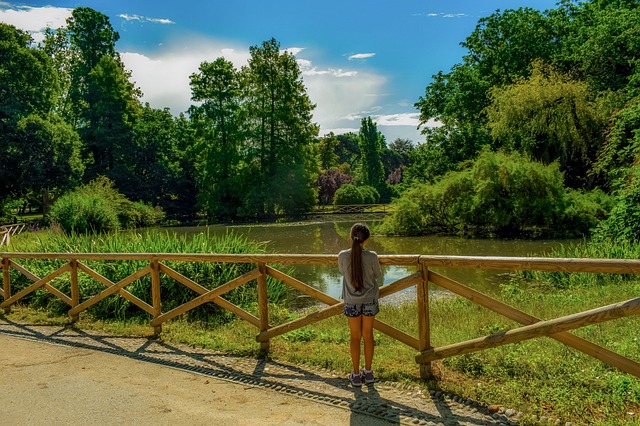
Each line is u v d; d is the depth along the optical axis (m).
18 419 4.25
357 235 4.71
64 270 8.29
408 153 48.25
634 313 3.45
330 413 4.16
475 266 4.30
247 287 11.01
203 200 56.16
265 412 4.24
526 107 29.03
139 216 47.53
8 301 9.22
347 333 6.70
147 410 4.36
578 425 3.71
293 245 26.80
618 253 12.65
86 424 4.11
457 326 7.14
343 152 118.81
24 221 45.81
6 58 48.44
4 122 45.31
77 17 64.44
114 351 6.35
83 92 63.66
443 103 43.56
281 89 56.62
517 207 25.22
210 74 57.19
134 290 9.34
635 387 4.20
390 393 4.52
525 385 4.48
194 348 6.32
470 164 32.25
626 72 31.23
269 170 55.97
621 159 20.95
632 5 33.22
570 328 3.75
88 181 58.06
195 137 58.38
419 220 28.72
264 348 5.93
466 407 4.14
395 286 4.79
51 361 6.01
